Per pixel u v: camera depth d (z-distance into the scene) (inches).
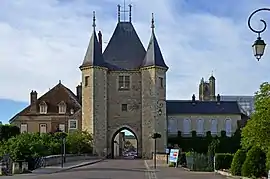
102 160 2313.0
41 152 1653.5
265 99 987.9
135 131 2775.6
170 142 3228.3
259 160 987.9
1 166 1259.8
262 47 624.1
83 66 2733.8
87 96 2706.7
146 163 1943.9
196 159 1443.2
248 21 626.8
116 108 2790.4
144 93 2728.8
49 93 3309.5
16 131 2507.4
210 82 4323.3
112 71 2802.7
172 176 1144.2
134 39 2893.7
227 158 1376.7
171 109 3400.6
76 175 1158.3
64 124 3174.2
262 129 962.1
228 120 3425.2
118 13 2945.4
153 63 2701.8
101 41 2851.9
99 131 2689.5
